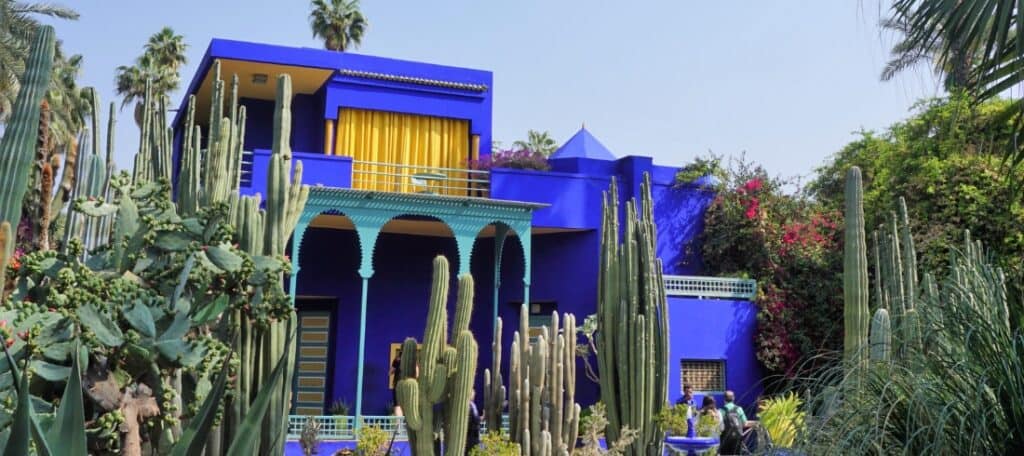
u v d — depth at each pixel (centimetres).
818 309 1925
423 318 2106
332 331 2053
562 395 934
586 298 2014
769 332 1889
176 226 541
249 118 2152
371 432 945
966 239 528
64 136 2958
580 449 959
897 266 813
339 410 1900
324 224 2009
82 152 1073
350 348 2034
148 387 484
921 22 486
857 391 404
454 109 2114
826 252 1972
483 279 2158
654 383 987
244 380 589
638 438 956
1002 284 392
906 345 407
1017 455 353
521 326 960
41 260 509
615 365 994
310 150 2120
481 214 1872
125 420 461
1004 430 359
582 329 1684
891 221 842
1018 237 1742
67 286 466
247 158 2033
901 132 2148
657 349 998
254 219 634
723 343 1867
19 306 447
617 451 915
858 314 689
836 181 2323
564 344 964
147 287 530
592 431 932
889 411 363
